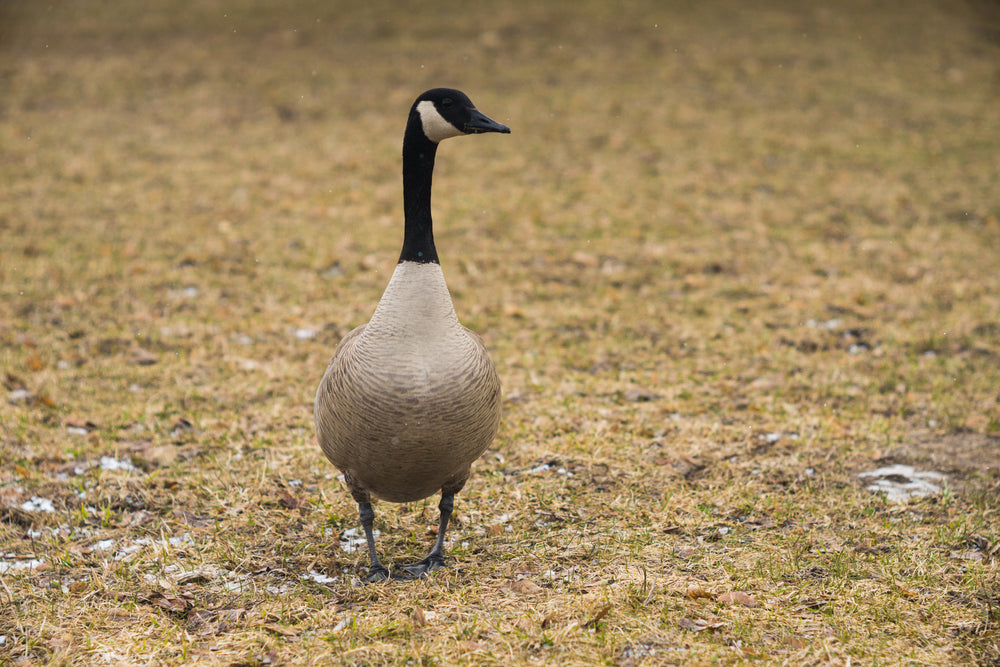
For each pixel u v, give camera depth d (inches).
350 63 1106.7
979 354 482.6
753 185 783.7
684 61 1127.6
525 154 855.7
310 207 719.1
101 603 265.0
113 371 447.5
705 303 560.4
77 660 237.6
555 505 326.3
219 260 605.3
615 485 343.9
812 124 941.8
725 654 236.8
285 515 321.4
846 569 280.4
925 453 375.2
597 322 528.4
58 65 1085.8
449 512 288.7
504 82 1050.7
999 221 701.9
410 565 290.4
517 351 486.0
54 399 413.7
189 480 343.0
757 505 327.6
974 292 568.7
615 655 236.8
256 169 803.4
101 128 898.1
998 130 924.6
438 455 257.4
